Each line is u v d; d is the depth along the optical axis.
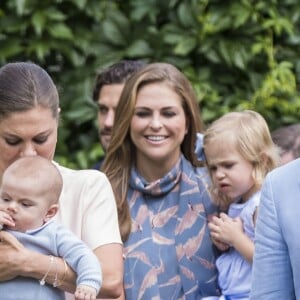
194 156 19.11
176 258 18.03
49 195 14.93
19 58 27.22
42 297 14.62
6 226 14.87
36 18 26.11
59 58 27.30
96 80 23.03
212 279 18.05
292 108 26.72
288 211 13.63
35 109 14.70
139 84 18.67
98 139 26.73
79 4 26.41
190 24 26.47
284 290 13.71
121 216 18.33
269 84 26.53
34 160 14.89
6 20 26.47
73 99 26.64
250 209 17.86
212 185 18.42
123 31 26.66
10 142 14.83
